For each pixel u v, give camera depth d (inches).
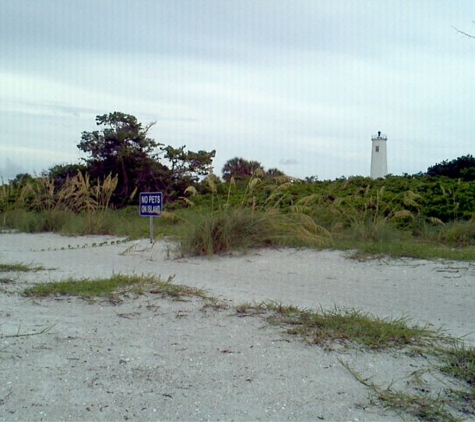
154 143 1140.5
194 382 183.3
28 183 844.0
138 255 481.1
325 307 282.0
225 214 478.6
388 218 537.3
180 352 211.2
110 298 292.7
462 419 158.7
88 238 639.1
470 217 556.4
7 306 278.4
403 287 336.5
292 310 268.8
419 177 850.1
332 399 171.0
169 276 358.9
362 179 836.0
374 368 195.3
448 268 380.2
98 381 183.3
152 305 279.9
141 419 157.8
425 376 188.5
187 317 259.9
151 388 178.4
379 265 398.6
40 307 276.7
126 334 233.1
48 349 213.5
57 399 169.5
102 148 1130.7
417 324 248.4
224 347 217.2
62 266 417.7
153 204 530.9
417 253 418.6
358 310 270.4
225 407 165.3
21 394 172.2
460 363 199.0
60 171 1111.0
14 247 567.8
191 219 492.1
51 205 770.8
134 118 1143.0
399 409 164.6
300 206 521.7
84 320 253.6
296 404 167.5
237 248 459.8
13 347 214.8
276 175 567.8
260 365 198.2
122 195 1082.7
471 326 251.0
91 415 159.6
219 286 339.3
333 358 205.0
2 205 810.2
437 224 535.2
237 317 260.2
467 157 951.6
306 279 364.5
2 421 154.7
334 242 474.0
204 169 1160.8
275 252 456.8
